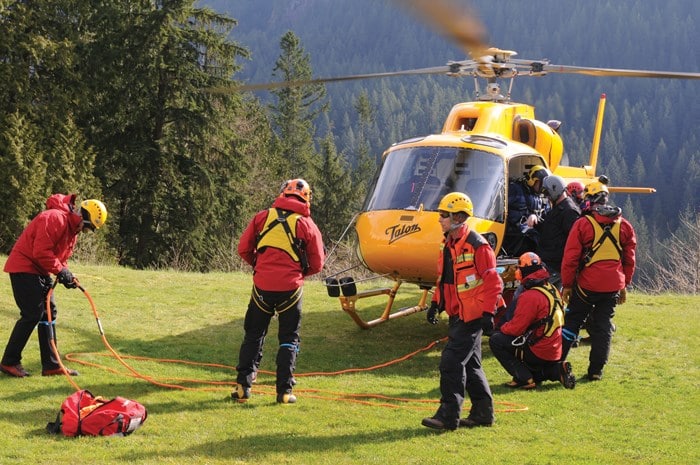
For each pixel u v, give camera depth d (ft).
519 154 32.99
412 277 31.50
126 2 109.29
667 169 523.70
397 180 32.27
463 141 32.27
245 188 131.34
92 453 18.72
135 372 26.09
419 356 31.04
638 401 25.21
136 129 108.68
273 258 23.53
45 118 101.09
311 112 252.21
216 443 19.92
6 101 98.63
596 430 22.17
